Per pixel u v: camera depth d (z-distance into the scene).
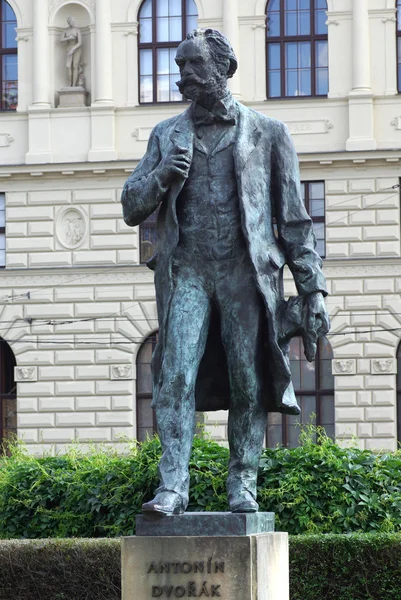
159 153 9.61
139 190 9.38
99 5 47.09
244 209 9.27
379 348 44.62
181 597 8.71
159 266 9.41
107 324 46.03
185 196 9.40
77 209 46.59
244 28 46.56
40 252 46.62
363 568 12.20
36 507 14.32
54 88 47.44
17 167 46.59
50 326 46.25
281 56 46.44
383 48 45.91
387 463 13.94
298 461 13.77
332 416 44.72
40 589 12.51
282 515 13.50
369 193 45.25
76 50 47.28
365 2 45.91
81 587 12.46
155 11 47.09
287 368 9.27
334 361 44.62
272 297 9.31
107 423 45.72
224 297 9.30
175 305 9.26
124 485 13.84
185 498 8.99
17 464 15.13
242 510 9.12
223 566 8.67
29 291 46.56
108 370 45.84
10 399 46.84
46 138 46.91
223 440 41.78
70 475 14.44
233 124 9.48
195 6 47.12
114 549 12.44
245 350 9.27
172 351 9.19
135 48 47.09
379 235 45.09
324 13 46.25
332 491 13.51
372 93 45.53
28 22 47.69
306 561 12.27
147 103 46.91
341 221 45.31
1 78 47.91
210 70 9.38
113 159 46.38
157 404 9.19
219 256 9.31
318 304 9.39
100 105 46.62
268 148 9.56
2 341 46.75
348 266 45.06
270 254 9.35
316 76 46.28
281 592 9.23
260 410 9.44
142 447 14.39
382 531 13.31
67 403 45.88
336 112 45.81
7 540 12.83
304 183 45.62
